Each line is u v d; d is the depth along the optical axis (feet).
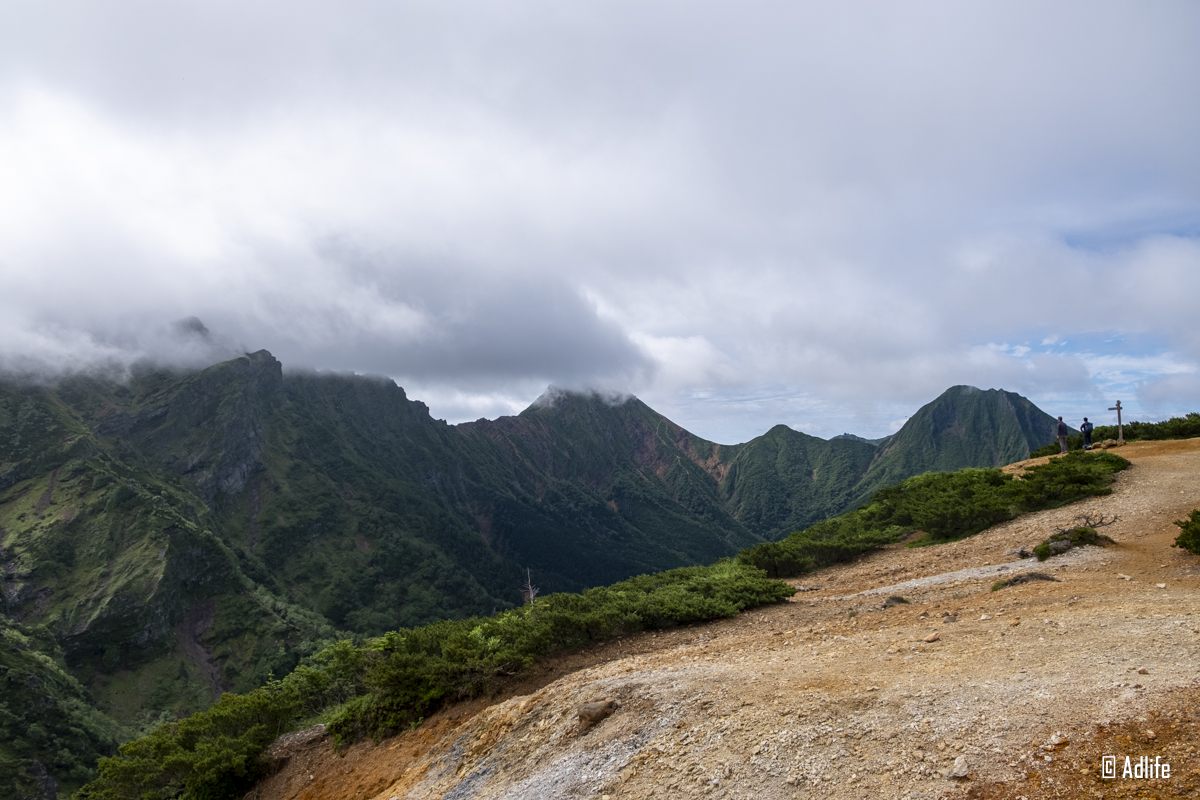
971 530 63.00
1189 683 17.58
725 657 33.73
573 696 30.45
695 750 21.95
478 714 35.40
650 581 62.59
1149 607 26.55
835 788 17.67
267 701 44.19
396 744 38.01
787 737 20.71
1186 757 14.57
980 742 17.51
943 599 38.22
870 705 21.40
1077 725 16.94
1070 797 14.57
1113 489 61.41
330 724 42.93
